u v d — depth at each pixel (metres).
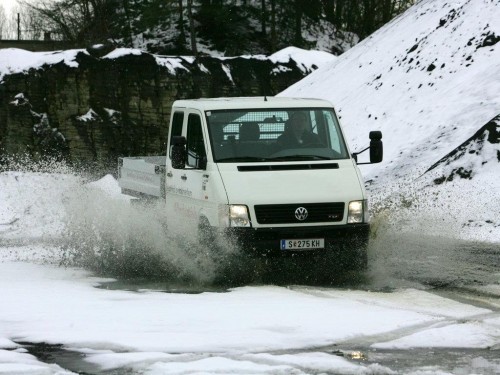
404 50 40.09
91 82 74.69
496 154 26.55
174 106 17.48
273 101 16.36
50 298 12.84
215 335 10.07
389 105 35.91
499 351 9.52
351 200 15.05
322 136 16.11
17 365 8.73
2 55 75.12
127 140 75.25
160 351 9.39
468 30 37.53
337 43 109.25
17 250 20.75
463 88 33.41
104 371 8.65
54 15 103.12
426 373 8.51
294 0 106.38
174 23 107.19
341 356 9.26
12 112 72.25
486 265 16.70
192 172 15.90
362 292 13.75
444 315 11.48
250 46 105.44
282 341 9.84
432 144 30.09
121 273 16.70
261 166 15.34
